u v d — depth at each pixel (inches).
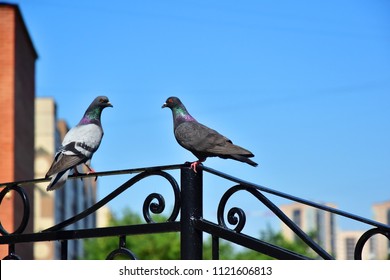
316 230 3368.6
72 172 365.7
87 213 278.1
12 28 1379.2
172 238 2010.3
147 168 267.6
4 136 1352.1
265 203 249.0
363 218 239.0
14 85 1378.0
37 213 2783.0
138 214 2178.9
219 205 256.8
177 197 258.2
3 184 301.9
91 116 383.6
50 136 2869.1
